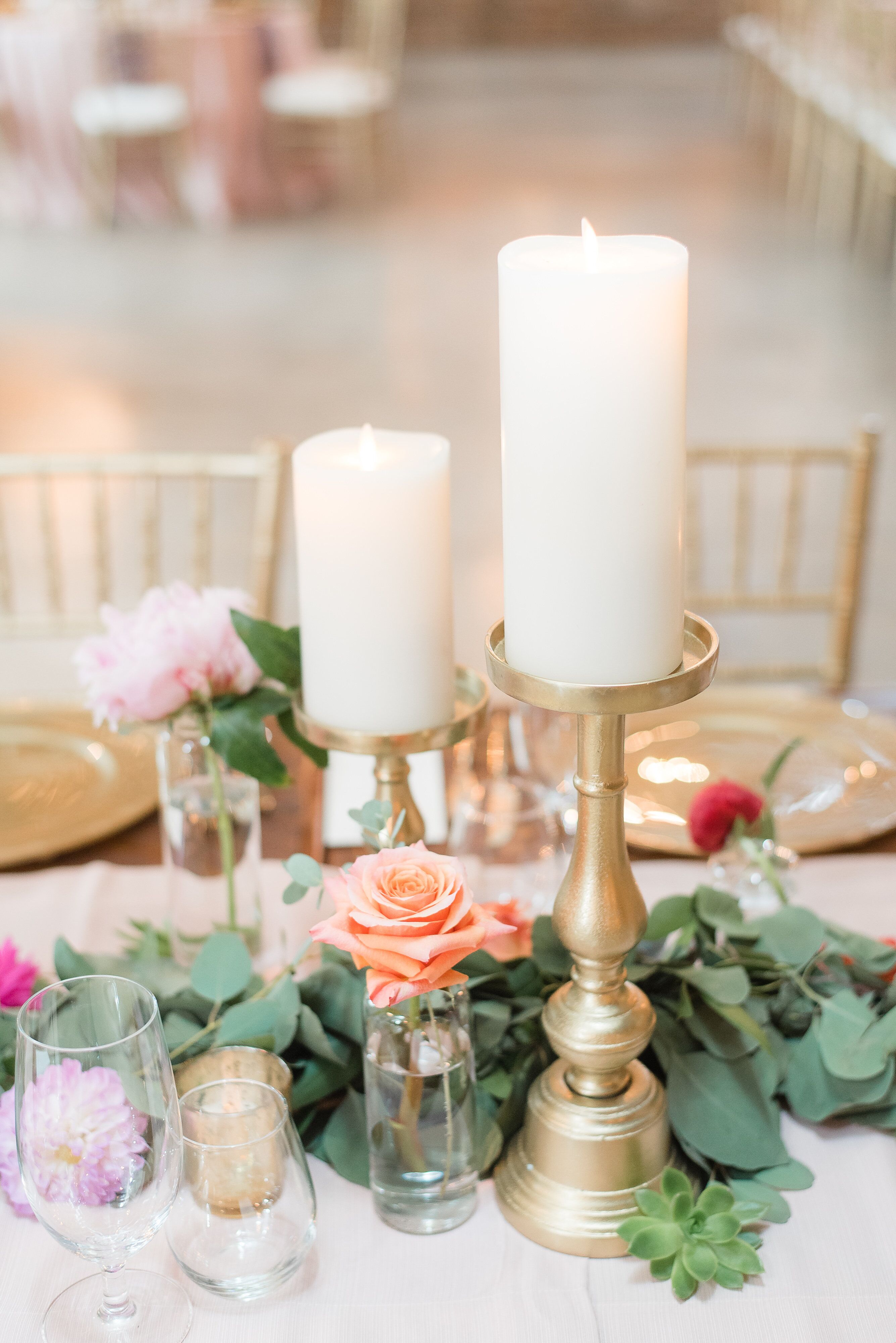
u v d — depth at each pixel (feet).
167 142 20.92
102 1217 1.89
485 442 12.62
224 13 20.72
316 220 21.08
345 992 2.44
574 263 1.98
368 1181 2.37
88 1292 2.14
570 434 1.90
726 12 33.45
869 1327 2.10
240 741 2.62
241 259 19.16
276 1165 2.06
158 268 18.83
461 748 3.86
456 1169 2.24
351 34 31.01
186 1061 2.43
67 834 3.51
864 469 5.09
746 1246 2.16
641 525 1.95
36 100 20.06
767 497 11.40
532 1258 2.24
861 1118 2.51
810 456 5.24
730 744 3.90
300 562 2.52
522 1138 2.35
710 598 5.44
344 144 22.15
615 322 1.85
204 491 5.17
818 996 2.52
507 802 3.02
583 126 26.89
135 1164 1.88
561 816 3.24
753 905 3.00
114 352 15.38
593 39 33.94
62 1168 1.85
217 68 20.11
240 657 2.63
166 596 2.70
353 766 3.68
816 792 3.64
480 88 30.55
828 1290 2.17
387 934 1.92
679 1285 2.12
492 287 17.53
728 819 2.84
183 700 2.61
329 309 16.81
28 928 3.15
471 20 33.65
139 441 12.71
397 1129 2.20
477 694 2.69
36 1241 2.28
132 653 2.58
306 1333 2.09
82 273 18.62
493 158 24.52
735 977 2.44
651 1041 2.45
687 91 29.68
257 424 13.14
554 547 1.97
